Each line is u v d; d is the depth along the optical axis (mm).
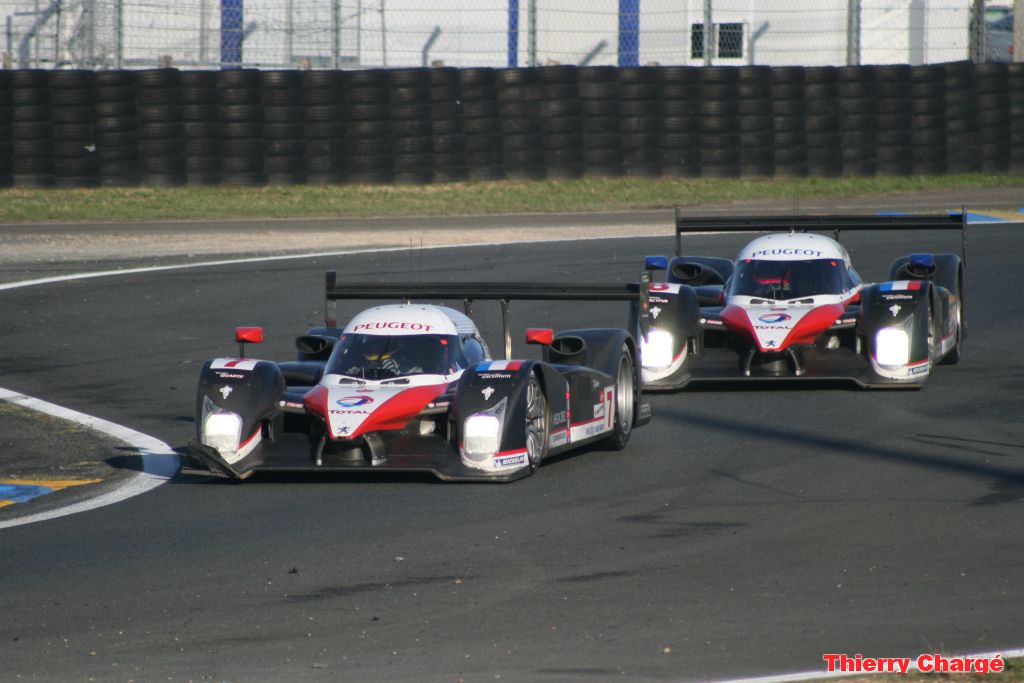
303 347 41062
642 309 41031
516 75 104125
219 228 93000
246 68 121438
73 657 21281
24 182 100312
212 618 23297
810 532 28344
